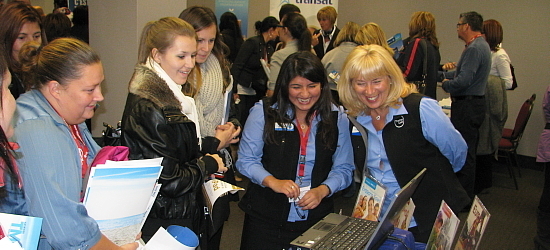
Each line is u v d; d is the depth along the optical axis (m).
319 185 1.82
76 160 1.12
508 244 3.17
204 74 1.96
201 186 1.67
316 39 4.77
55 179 1.02
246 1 6.41
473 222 1.34
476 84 3.60
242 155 1.87
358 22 6.46
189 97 1.68
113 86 2.81
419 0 5.91
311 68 1.67
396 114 1.67
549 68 5.15
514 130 4.62
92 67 1.12
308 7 5.62
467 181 3.60
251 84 4.35
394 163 1.69
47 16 3.43
